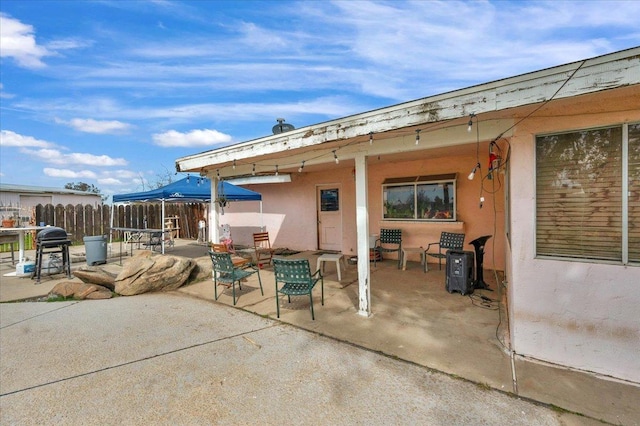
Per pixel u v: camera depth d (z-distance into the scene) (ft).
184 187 30.81
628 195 8.83
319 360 10.64
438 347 11.34
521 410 7.95
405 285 19.30
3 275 25.08
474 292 17.71
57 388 9.27
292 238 34.45
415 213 25.44
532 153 9.99
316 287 19.34
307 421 7.73
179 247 40.09
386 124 11.25
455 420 7.64
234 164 19.57
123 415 8.06
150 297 18.66
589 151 9.34
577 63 7.74
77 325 14.16
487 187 22.43
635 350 8.79
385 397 8.59
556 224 9.89
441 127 11.47
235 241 40.27
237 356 11.03
